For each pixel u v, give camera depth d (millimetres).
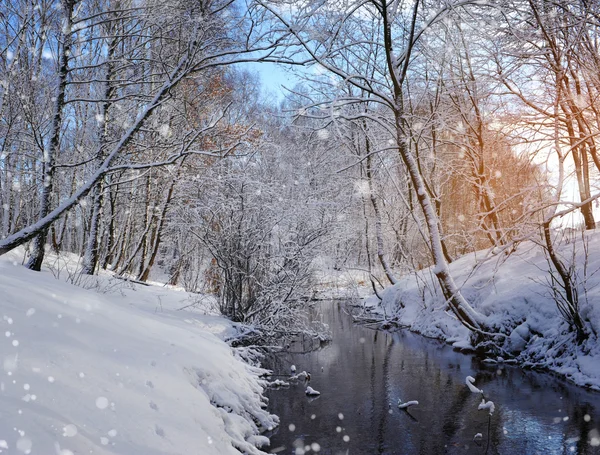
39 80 11734
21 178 15367
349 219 17203
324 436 5582
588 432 5559
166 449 3129
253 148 11422
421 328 13320
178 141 9461
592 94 10688
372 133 16109
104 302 6160
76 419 2814
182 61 8641
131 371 4000
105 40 12562
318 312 18375
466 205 19391
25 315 3934
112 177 16688
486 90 13234
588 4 9742
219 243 11000
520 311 9891
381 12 10453
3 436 2191
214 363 5902
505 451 5117
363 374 8711
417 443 5383
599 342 7777
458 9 10633
